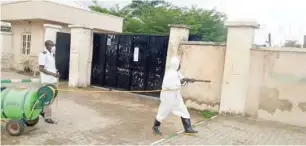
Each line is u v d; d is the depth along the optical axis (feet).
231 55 27.04
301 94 24.12
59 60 43.88
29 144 17.25
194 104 29.50
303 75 23.98
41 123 21.75
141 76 35.63
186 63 29.99
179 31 30.48
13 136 18.56
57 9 52.44
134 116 25.62
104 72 39.83
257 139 20.44
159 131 20.44
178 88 19.86
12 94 18.90
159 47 33.83
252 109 26.32
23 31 57.36
